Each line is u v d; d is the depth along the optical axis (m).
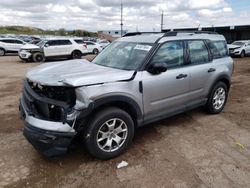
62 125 3.05
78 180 3.04
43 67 4.00
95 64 4.27
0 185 2.93
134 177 3.11
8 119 5.02
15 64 15.95
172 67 4.16
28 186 2.93
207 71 4.77
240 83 8.80
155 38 4.15
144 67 3.74
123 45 4.45
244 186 2.94
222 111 5.57
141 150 3.77
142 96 3.69
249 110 5.66
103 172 3.21
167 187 2.92
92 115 3.27
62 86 3.08
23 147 3.83
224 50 5.40
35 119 3.17
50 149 3.07
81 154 3.64
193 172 3.21
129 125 3.57
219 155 3.64
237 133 4.41
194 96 4.64
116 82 3.37
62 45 18.14
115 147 3.53
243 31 32.50
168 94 4.09
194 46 4.62
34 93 3.35
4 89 7.88
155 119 4.05
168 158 3.54
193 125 4.75
